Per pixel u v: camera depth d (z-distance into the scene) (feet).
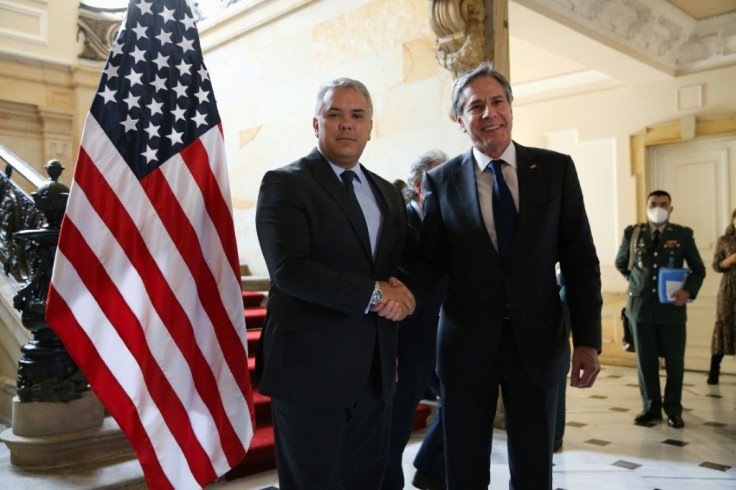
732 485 10.98
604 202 25.77
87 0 25.46
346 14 18.11
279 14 20.15
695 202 23.90
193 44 8.14
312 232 6.31
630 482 11.10
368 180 7.14
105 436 9.70
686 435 14.34
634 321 15.78
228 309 7.80
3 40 23.38
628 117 24.98
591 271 6.56
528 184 6.52
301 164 6.60
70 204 7.25
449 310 6.72
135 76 7.77
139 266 7.43
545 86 26.58
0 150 14.40
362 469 6.67
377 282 6.20
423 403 14.48
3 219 14.33
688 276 15.15
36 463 9.27
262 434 11.50
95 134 7.49
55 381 9.59
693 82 23.40
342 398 6.22
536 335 6.30
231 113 22.30
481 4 14.29
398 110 16.62
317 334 6.26
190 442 7.47
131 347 7.27
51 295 7.04
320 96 6.75
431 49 15.89
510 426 6.51
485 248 6.44
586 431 14.79
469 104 6.61
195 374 7.61
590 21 18.85
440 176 7.05
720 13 21.90
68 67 24.97
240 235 21.72
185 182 7.74
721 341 20.18
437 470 9.70
